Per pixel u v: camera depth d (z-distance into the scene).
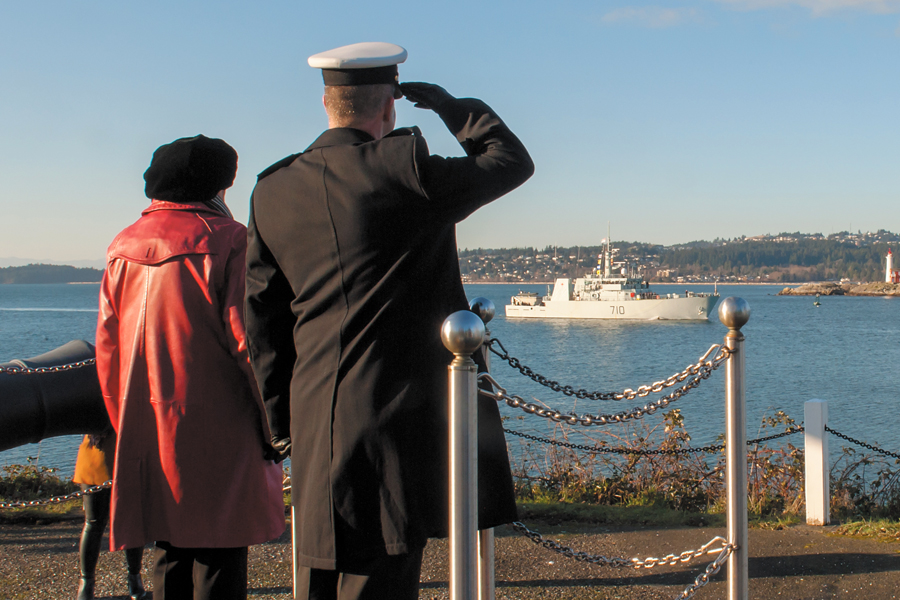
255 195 2.11
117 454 2.76
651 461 7.02
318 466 1.93
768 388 37.34
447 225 1.98
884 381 40.28
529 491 6.64
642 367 48.12
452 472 1.98
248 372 2.73
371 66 2.02
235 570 2.82
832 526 5.14
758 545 4.68
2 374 3.80
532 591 3.97
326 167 1.95
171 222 2.81
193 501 2.72
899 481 6.59
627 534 5.02
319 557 1.92
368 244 1.90
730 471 3.11
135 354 2.77
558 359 53.31
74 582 4.23
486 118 2.05
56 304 181.00
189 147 2.86
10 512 5.64
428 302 1.98
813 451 5.27
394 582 1.96
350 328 1.91
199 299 2.73
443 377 2.00
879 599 3.79
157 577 2.85
